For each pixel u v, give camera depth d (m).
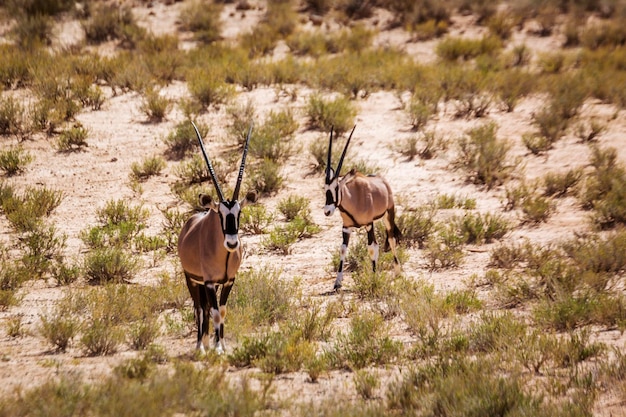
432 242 48.81
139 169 59.62
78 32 98.19
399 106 75.12
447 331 32.69
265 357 29.56
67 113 68.19
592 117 72.69
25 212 51.62
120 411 22.62
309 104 71.62
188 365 26.86
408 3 112.75
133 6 108.12
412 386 26.08
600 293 38.22
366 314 35.22
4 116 64.81
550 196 57.03
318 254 48.06
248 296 37.41
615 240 45.03
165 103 69.56
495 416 23.94
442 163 62.75
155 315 36.44
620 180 56.19
